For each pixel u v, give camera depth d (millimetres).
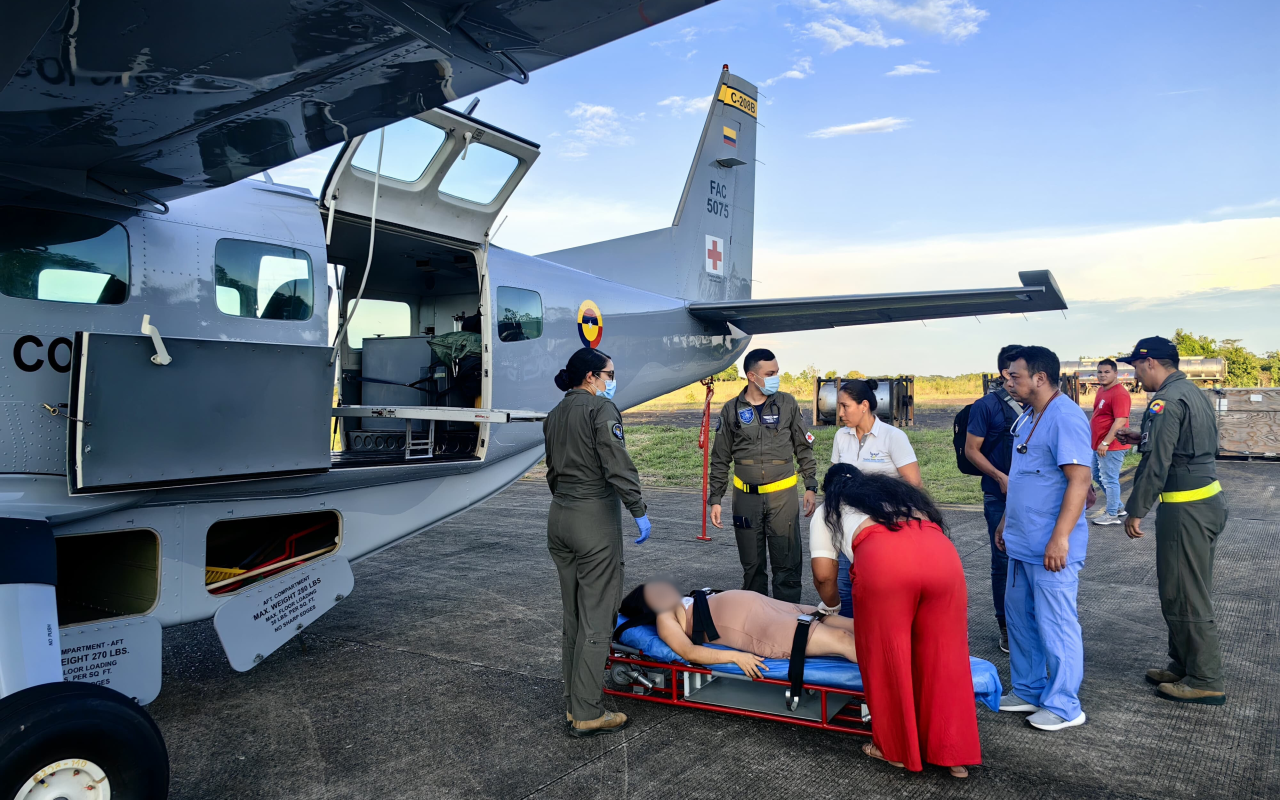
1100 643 4301
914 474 3848
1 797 2119
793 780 2852
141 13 2016
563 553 3383
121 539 3873
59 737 2227
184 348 3293
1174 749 3016
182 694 3865
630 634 3695
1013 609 3438
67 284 3342
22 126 2701
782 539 4457
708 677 3674
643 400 7637
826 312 7527
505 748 3197
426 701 3730
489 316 5086
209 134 2877
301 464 3764
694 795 2756
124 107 2605
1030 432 3293
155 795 2477
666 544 7410
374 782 2920
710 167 9617
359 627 4949
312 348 3771
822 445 15172
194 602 3689
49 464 3246
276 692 3875
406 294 6582
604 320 6875
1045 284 4051
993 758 2980
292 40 2227
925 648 2799
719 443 4605
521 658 4344
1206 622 3408
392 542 4758
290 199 4301
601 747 3184
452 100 2723
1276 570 5770
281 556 4660
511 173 4879
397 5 2072
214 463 3428
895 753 2807
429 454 5082
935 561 2748
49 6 1912
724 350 8664
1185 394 3375
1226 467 12305
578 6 2115
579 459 3275
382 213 4516
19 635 2605
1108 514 7934
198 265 3760
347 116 2807
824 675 3178
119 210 3512
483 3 2096
